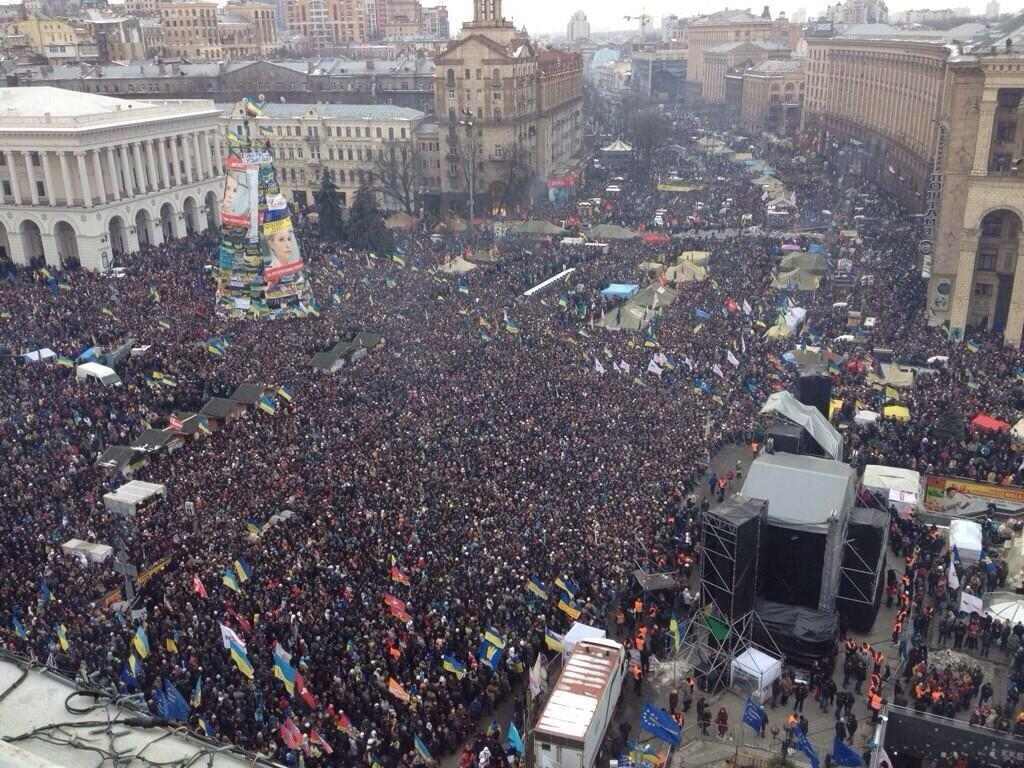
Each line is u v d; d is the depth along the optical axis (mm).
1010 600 37875
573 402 57062
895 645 38031
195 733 12070
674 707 33688
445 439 51406
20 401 57281
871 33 187250
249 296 78125
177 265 94188
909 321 77875
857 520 38094
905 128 136750
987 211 73812
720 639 35906
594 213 132125
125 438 54438
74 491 46969
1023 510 47094
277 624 34938
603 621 37406
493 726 31719
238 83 166250
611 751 31531
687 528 43906
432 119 146750
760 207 130750
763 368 64062
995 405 57812
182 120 116312
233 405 58000
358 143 141750
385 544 40594
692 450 51531
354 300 83125
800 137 195500
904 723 30219
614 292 83312
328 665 33062
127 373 63938
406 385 60062
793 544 37469
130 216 106812
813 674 35656
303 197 146750
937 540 44500
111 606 37188
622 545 41281
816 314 78688
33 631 34281
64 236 105688
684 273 88812
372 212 107938
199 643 34000
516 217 134375
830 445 44062
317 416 55062
